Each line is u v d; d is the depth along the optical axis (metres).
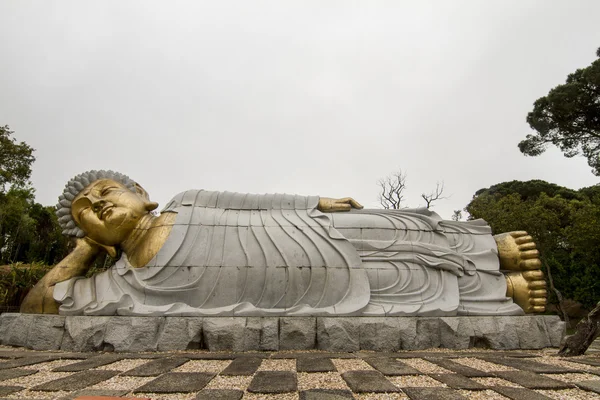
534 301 9.70
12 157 26.50
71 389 4.76
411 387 4.88
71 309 8.51
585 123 22.45
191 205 9.80
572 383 5.08
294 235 9.46
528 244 9.98
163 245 9.12
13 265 15.80
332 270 9.09
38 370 5.88
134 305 8.47
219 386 4.98
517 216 21.31
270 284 8.89
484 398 4.46
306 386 4.98
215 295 8.80
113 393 4.62
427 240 10.09
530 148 25.19
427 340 8.63
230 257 9.08
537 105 23.36
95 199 9.59
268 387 4.84
